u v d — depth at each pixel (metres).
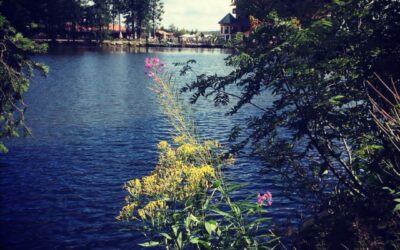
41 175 16.23
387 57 5.73
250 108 32.41
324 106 6.09
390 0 5.70
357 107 6.21
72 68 69.38
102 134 23.70
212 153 5.79
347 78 6.27
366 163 6.05
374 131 5.80
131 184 5.18
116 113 31.02
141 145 21.27
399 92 5.82
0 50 16.78
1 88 16.70
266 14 6.96
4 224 11.71
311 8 6.63
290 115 6.52
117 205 13.20
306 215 10.09
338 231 5.54
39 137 22.66
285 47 6.33
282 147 7.06
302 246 6.23
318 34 5.84
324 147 6.53
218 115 29.41
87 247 10.40
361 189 6.10
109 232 11.18
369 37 5.82
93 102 36.44
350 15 5.86
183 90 7.15
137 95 41.47
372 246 4.82
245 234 5.04
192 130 6.11
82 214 12.44
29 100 36.41
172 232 5.02
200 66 71.81
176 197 4.99
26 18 20.23
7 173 16.39
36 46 17.47
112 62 83.62
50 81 51.72
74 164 17.83
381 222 5.16
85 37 143.25
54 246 10.48
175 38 165.25
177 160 5.46
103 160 18.50
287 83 6.50
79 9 131.88
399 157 5.20
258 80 6.61
